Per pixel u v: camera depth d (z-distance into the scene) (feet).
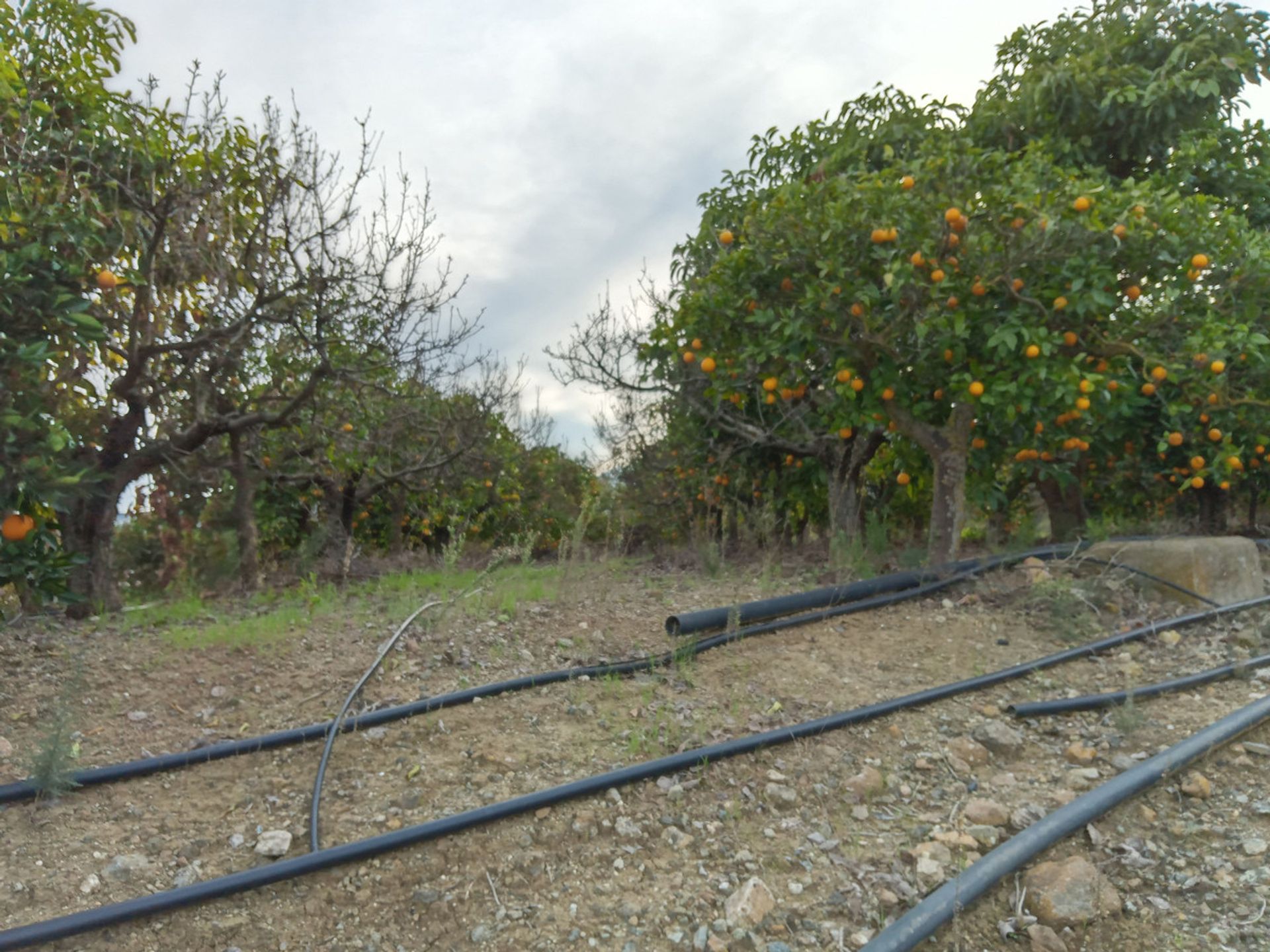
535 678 14.53
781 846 10.12
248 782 11.43
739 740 12.00
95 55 23.04
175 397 26.22
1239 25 25.45
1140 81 25.41
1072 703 13.37
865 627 17.88
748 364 22.80
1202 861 9.54
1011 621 17.83
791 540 34.12
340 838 10.11
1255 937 8.32
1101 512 34.63
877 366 21.21
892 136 26.53
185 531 30.14
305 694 14.10
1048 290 19.15
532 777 11.49
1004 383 18.85
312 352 27.20
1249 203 27.86
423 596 21.33
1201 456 26.50
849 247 19.72
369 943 8.61
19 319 13.89
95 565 21.93
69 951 8.24
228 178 24.38
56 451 13.37
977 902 8.85
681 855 9.93
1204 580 18.31
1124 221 19.16
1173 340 20.80
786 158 28.53
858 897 9.08
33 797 10.77
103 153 21.61
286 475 30.60
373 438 31.89
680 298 24.75
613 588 22.49
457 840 9.99
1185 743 11.23
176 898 8.77
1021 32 28.81
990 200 18.07
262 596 23.88
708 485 32.89
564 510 52.70
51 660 15.92
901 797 11.22
